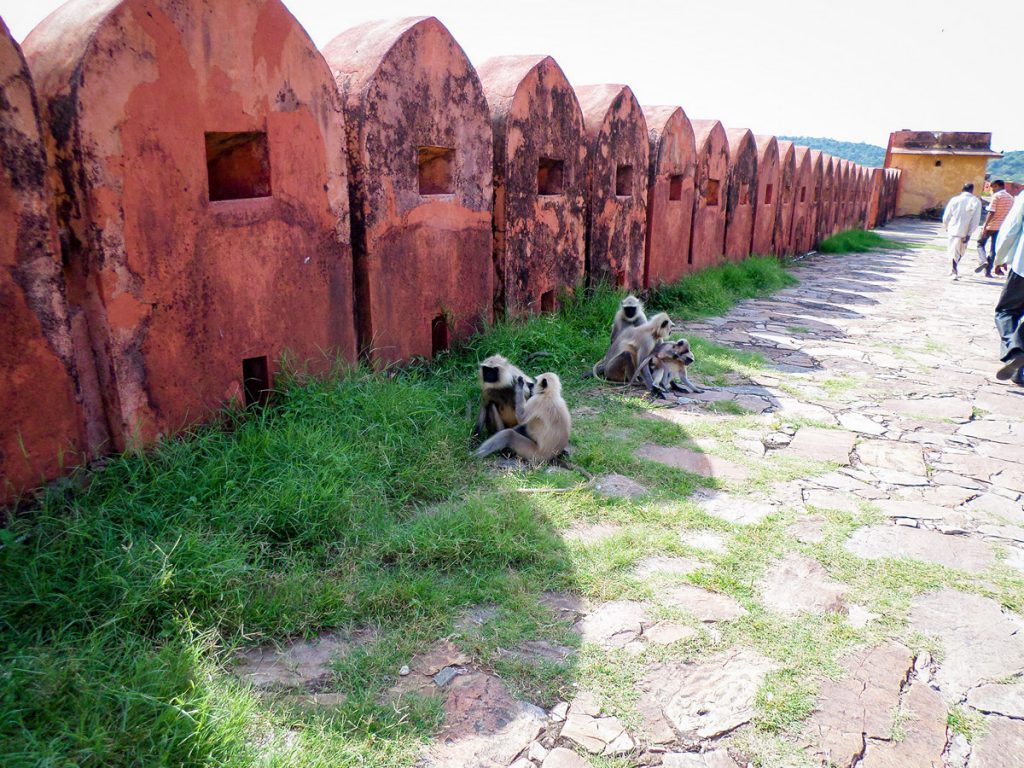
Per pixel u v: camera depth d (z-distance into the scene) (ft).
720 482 15.39
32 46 12.01
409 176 18.74
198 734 7.49
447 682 9.07
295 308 15.67
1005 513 14.37
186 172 12.91
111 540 10.39
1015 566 12.34
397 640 9.78
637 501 14.19
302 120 15.19
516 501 13.57
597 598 10.98
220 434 13.44
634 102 30.45
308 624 10.00
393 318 18.93
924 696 9.17
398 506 13.34
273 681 8.96
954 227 54.49
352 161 17.25
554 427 16.07
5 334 10.46
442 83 19.39
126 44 11.63
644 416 19.54
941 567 12.21
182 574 9.91
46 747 7.16
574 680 9.19
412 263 19.31
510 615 10.41
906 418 20.16
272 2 14.10
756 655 9.80
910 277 54.44
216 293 13.80
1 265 10.30
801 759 8.10
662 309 34.65
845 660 9.79
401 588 10.68
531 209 24.22
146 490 11.83
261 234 14.60
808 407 20.92
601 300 28.45
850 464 16.69
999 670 9.71
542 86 23.88
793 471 16.15
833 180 75.36
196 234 13.24
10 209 10.31
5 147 10.16
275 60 14.37
